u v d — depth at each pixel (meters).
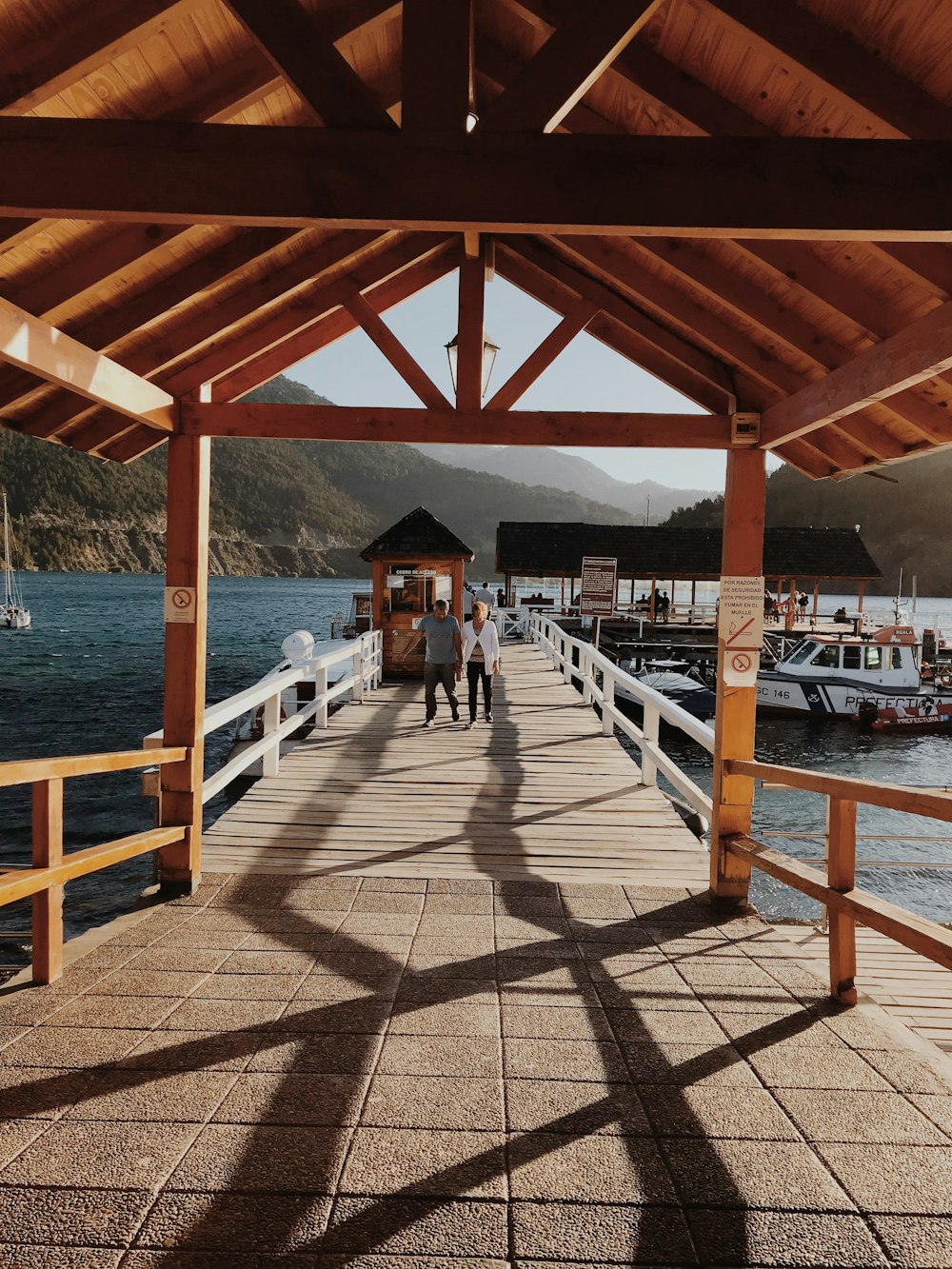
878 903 3.20
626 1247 1.99
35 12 2.62
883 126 2.58
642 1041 3.06
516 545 36.25
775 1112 2.60
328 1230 2.03
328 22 3.36
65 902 9.73
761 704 22.33
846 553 37.31
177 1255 1.93
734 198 2.24
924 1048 3.04
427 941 4.07
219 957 3.81
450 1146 2.38
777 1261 1.96
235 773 6.18
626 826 6.22
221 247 3.75
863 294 3.38
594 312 4.60
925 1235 2.06
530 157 2.26
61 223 3.21
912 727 20.78
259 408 4.48
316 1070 2.80
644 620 32.03
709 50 3.08
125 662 38.25
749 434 4.45
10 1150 2.32
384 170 2.26
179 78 3.17
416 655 14.46
